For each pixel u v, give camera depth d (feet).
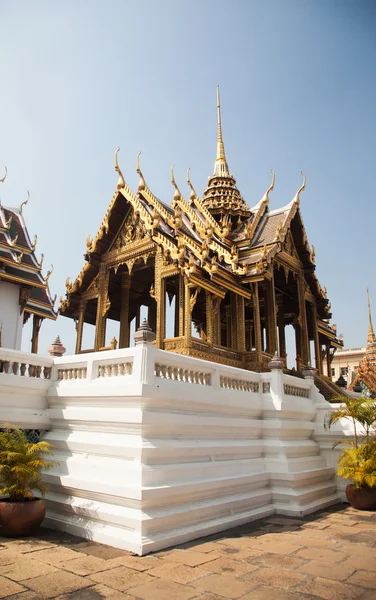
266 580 20.48
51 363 34.78
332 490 43.09
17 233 95.76
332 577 21.09
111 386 29.71
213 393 34.78
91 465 28.25
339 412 41.96
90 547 24.50
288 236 64.28
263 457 38.86
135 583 19.56
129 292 69.31
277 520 33.60
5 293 88.07
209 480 30.48
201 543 26.43
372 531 30.48
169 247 51.37
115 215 60.90
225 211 68.69
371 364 133.28
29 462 26.89
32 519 26.05
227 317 63.77
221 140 80.74
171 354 31.63
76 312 65.92
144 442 27.50
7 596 17.72
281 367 42.16
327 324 80.28
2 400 31.65
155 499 25.82
